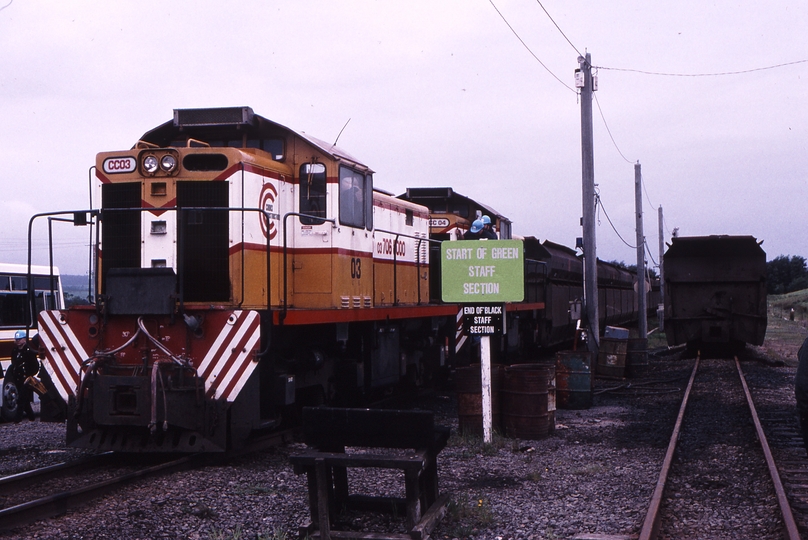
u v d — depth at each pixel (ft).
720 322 74.69
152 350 28.14
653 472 26.61
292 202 33.78
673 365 70.44
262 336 28.35
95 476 26.08
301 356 32.96
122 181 30.48
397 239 44.24
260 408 29.01
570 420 39.47
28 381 40.78
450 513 21.39
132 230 30.22
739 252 73.92
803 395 20.61
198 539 19.40
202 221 29.89
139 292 28.12
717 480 25.48
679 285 76.07
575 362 43.78
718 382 55.06
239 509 21.99
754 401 45.01
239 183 29.73
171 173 29.89
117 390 27.58
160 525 20.29
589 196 58.85
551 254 78.33
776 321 170.40
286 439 32.53
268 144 33.86
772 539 19.12
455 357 52.75
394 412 19.84
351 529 20.38
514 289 32.35
